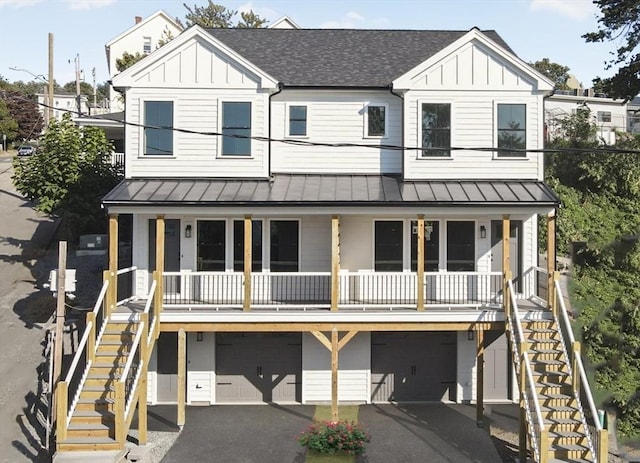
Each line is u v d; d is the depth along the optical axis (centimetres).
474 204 1606
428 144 1789
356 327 1598
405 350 1827
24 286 2267
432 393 1825
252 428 1589
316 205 1606
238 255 1802
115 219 1619
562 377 1427
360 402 1811
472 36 1772
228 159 1788
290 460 1396
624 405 1917
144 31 4806
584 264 2309
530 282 1784
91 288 2197
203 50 1781
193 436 1527
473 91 1781
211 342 1798
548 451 1273
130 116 1781
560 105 4425
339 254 1798
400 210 1619
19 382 1700
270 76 1770
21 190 2336
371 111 1856
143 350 1431
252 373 1816
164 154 1783
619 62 2658
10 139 6825
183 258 1791
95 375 1419
